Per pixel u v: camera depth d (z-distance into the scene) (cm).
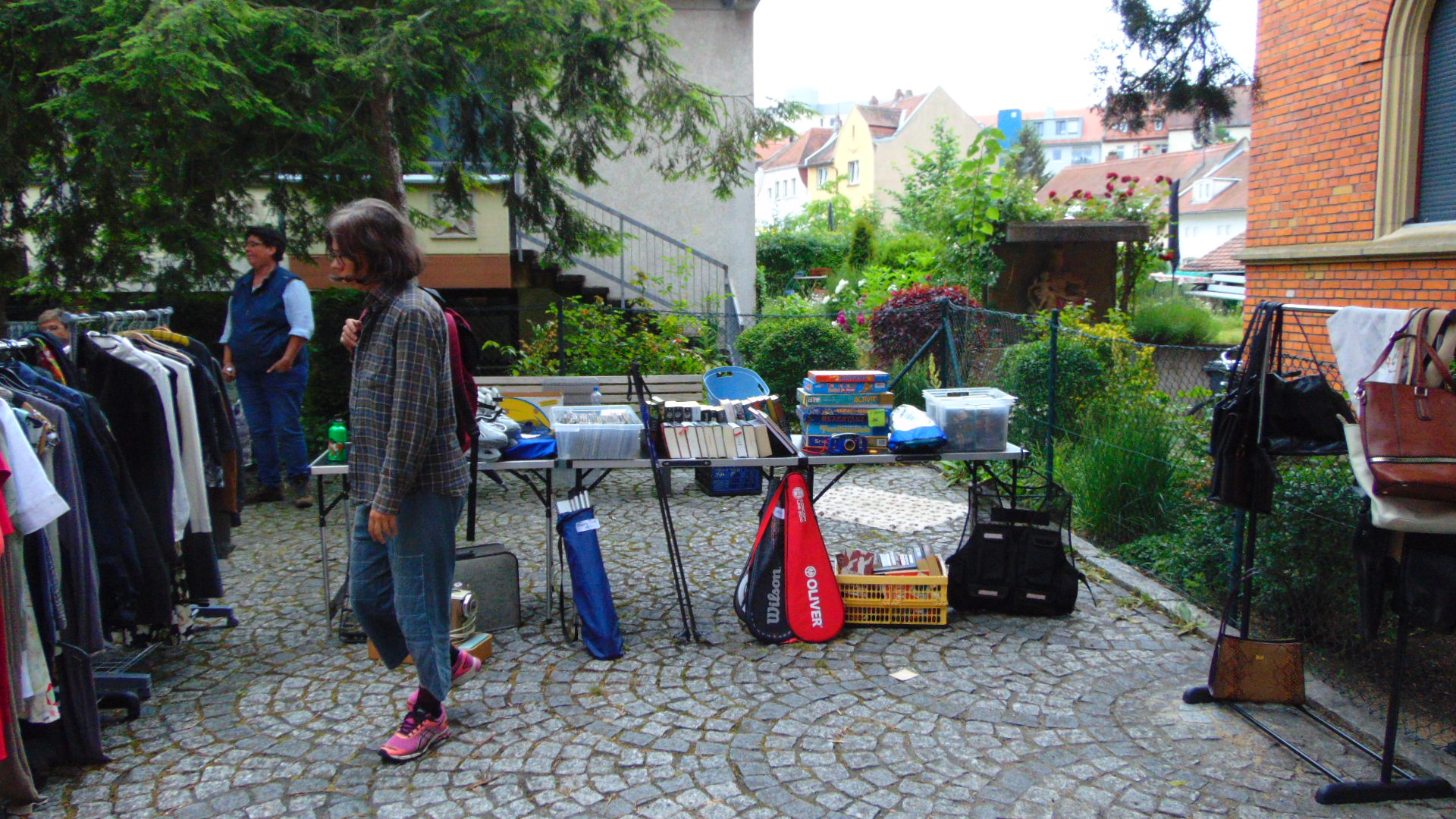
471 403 315
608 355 831
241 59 552
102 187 609
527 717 333
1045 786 288
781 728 325
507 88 673
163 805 279
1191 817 271
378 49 579
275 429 619
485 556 409
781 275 2058
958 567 430
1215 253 2775
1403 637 276
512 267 1040
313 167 645
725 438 411
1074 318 814
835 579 407
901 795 283
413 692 353
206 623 414
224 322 786
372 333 286
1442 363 267
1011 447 443
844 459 413
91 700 297
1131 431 548
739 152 759
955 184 1260
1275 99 780
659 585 471
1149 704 343
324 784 289
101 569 317
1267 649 337
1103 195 1398
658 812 273
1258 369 321
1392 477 253
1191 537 462
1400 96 659
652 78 736
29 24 543
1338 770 294
